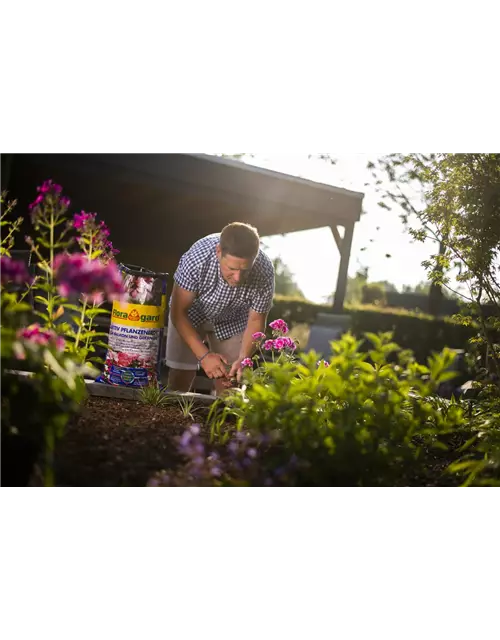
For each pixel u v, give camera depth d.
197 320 4.23
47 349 1.97
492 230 3.71
